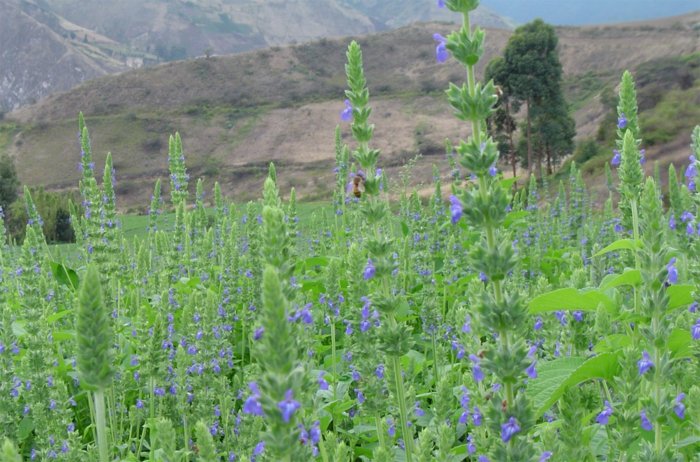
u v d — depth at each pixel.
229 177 141.50
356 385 7.48
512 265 3.26
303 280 10.44
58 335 8.18
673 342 5.07
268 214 3.69
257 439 5.82
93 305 3.46
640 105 60.00
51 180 147.12
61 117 169.88
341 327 9.79
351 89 5.02
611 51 145.50
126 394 8.16
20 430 6.71
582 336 5.46
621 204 6.56
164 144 155.12
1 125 166.25
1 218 11.91
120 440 6.64
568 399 4.11
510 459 3.21
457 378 7.06
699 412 4.32
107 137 159.12
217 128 161.00
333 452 5.11
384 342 4.79
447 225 13.42
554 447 4.05
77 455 5.69
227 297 10.09
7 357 6.23
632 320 5.14
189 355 6.61
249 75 180.75
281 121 160.50
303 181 130.75
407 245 11.36
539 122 69.19
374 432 6.89
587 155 58.09
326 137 152.75
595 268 11.15
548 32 67.81
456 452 5.38
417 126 141.75
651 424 3.93
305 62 188.12
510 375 3.23
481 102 3.32
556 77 68.50
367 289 5.96
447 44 3.39
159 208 14.59
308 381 3.42
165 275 10.48
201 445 3.62
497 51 167.00
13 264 13.23
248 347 9.76
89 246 9.86
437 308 9.06
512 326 3.25
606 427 4.44
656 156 44.34
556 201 19.55
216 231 14.16
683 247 6.72
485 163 3.28
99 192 8.92
